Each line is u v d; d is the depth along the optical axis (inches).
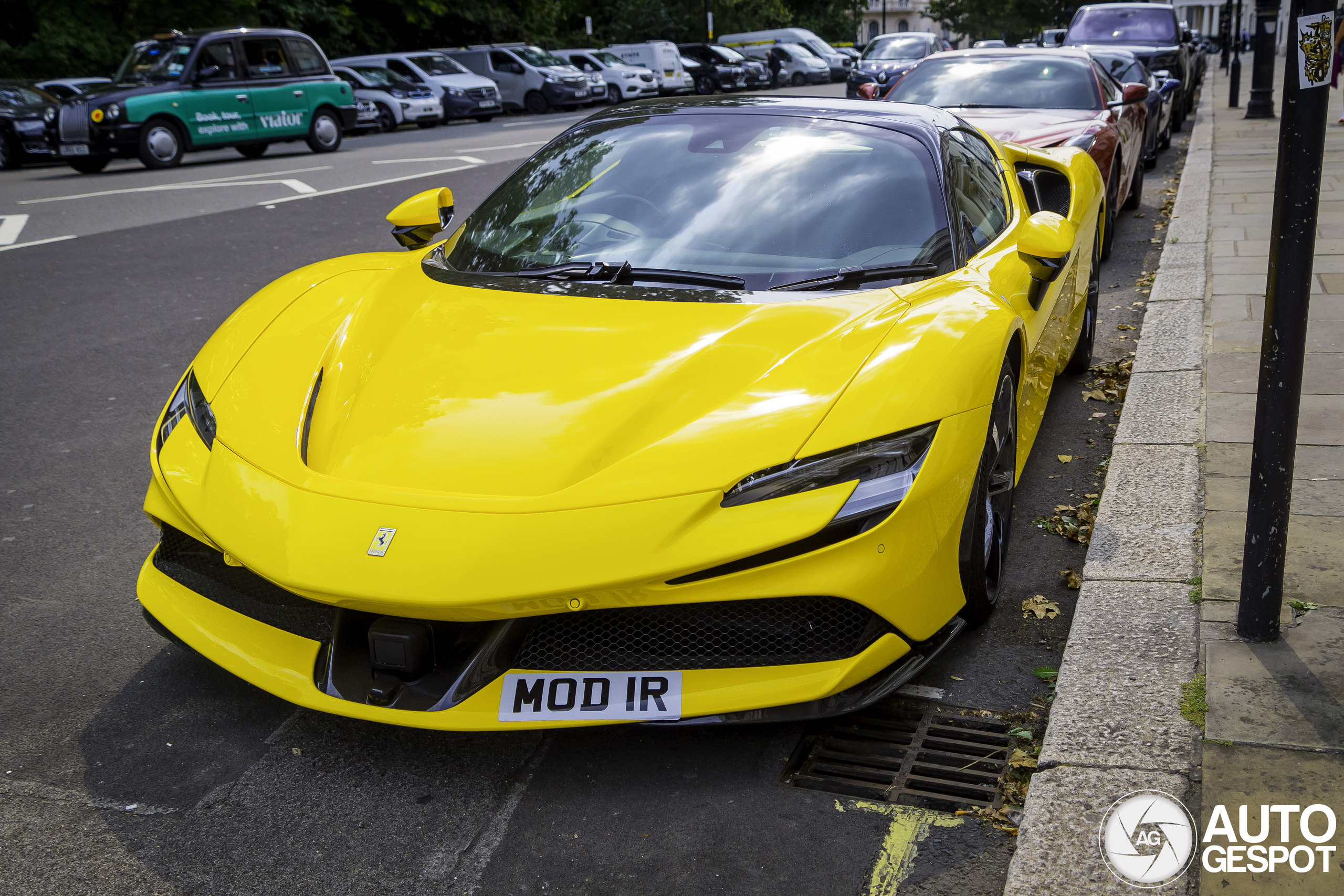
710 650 87.7
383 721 86.0
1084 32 608.1
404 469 89.0
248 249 332.2
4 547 134.5
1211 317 202.8
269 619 94.3
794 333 100.6
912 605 90.4
